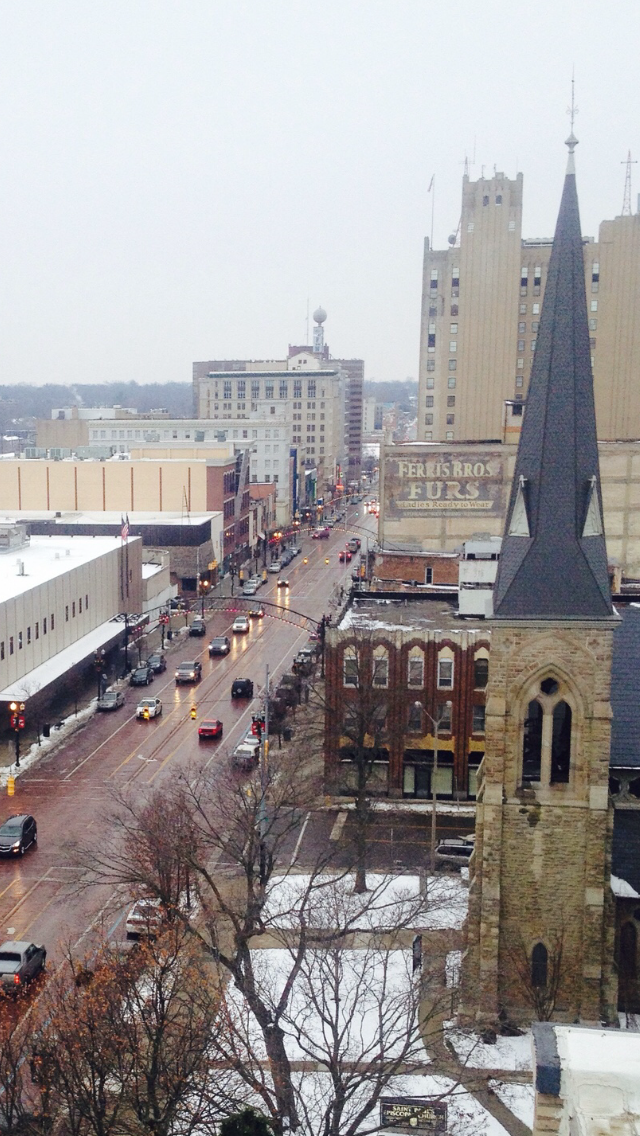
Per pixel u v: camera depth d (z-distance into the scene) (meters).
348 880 48.75
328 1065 28.52
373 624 66.06
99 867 48.75
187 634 108.25
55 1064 28.33
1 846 50.44
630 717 39.84
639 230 149.62
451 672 62.34
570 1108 17.42
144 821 45.62
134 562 106.81
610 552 105.50
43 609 80.69
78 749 69.00
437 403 159.00
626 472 104.50
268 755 63.59
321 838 55.59
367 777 56.47
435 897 43.50
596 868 33.78
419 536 107.56
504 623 32.78
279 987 38.84
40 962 39.38
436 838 55.91
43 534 126.75
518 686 33.34
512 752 33.78
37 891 47.19
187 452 153.00
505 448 105.31
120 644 94.62
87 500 142.00
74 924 43.75
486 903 34.34
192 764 64.25
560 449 32.94
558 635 32.88
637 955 36.31
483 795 34.88
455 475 106.25
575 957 34.53
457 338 155.88
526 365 157.25
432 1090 32.53
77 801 58.75
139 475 140.75
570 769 33.97
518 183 149.25
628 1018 35.53
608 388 153.75
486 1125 30.75
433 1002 35.25
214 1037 29.62
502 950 34.84
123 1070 29.70
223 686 86.94
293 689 78.62
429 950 40.44
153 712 76.75
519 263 151.50
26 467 141.88
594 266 152.00
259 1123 25.77
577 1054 18.33
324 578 144.62
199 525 129.62
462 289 153.00
